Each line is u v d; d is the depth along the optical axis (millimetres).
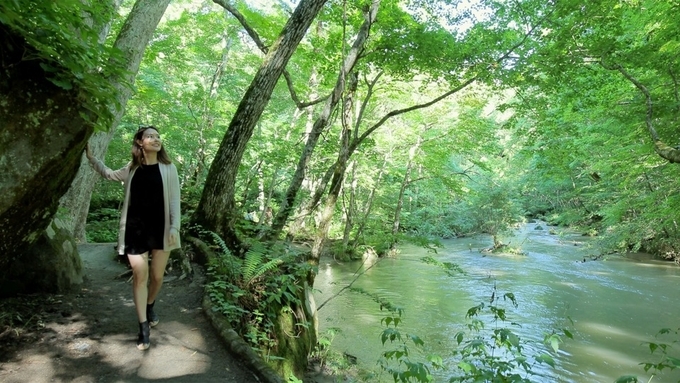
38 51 2594
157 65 15375
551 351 7770
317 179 17922
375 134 19141
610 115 10328
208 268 4863
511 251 19109
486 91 10656
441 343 7910
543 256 18281
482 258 17891
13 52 2570
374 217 21156
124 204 3330
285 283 5246
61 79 2762
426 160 19094
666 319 9570
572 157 13281
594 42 7898
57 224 4438
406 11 9242
